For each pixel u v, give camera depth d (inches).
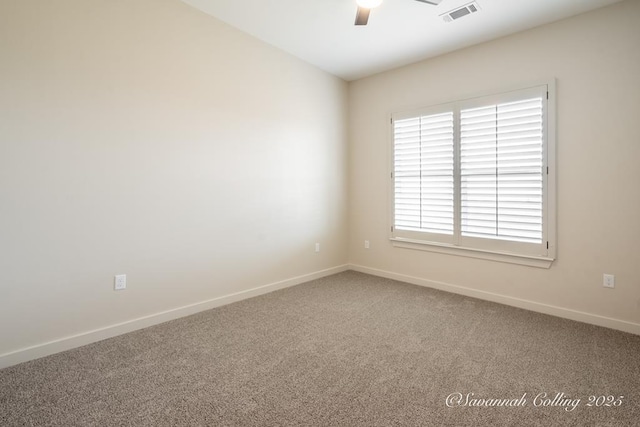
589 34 111.0
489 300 136.3
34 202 86.2
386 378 79.3
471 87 137.9
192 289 120.6
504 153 129.0
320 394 72.9
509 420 64.8
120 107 100.1
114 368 83.2
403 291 148.9
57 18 88.0
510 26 121.6
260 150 140.9
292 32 131.0
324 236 173.9
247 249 138.1
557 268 119.8
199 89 119.2
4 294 82.9
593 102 110.8
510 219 128.8
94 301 97.6
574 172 115.0
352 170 185.2
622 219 107.2
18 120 83.0
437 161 148.8
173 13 111.1
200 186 121.0
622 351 92.9
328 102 172.6
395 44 138.3
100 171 97.0
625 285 107.1
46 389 74.2
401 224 163.3
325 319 116.1
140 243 106.3
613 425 63.5
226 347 94.8
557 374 81.1
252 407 68.4
